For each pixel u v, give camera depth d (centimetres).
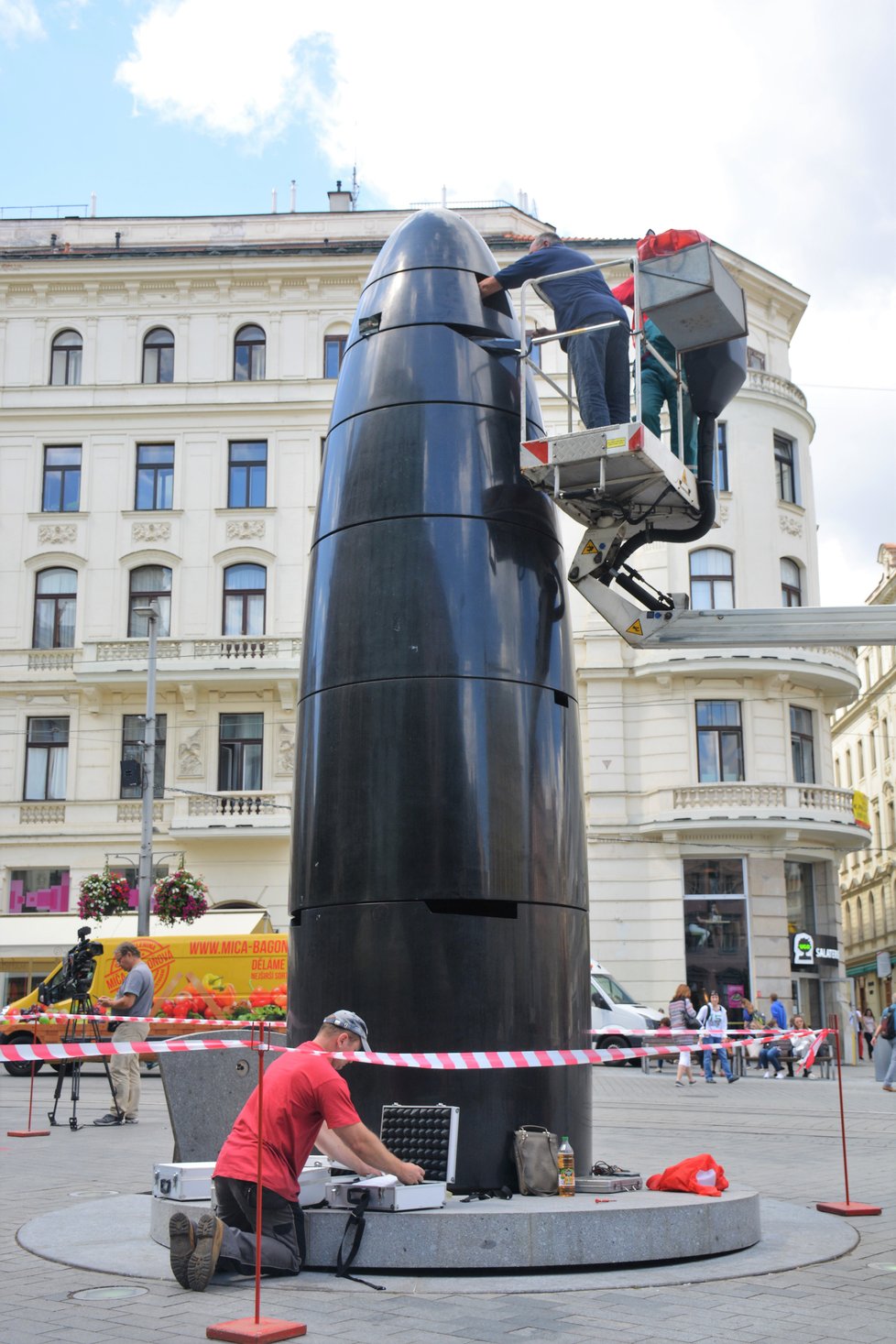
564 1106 677
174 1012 2484
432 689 690
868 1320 496
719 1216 612
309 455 3322
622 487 754
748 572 3158
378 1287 541
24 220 3616
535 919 681
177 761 3192
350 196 3856
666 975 2931
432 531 717
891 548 5366
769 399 3256
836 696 3219
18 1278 571
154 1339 466
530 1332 473
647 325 838
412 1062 598
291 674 3162
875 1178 927
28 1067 2469
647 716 3050
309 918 696
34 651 3253
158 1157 1032
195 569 3278
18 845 3188
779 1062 2417
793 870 3069
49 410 3356
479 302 784
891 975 5269
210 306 3397
